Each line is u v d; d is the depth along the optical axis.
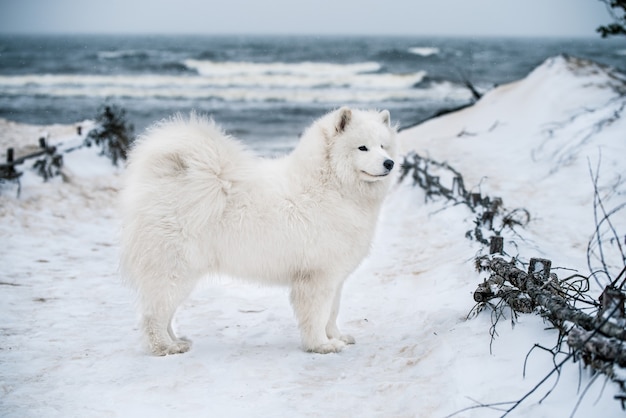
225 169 4.47
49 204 10.33
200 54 64.50
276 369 4.29
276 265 4.51
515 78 43.78
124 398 3.78
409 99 33.94
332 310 4.90
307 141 4.64
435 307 5.56
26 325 5.34
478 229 7.45
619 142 11.20
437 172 12.28
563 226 8.75
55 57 59.66
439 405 3.51
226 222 4.38
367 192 4.61
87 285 6.73
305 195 4.49
